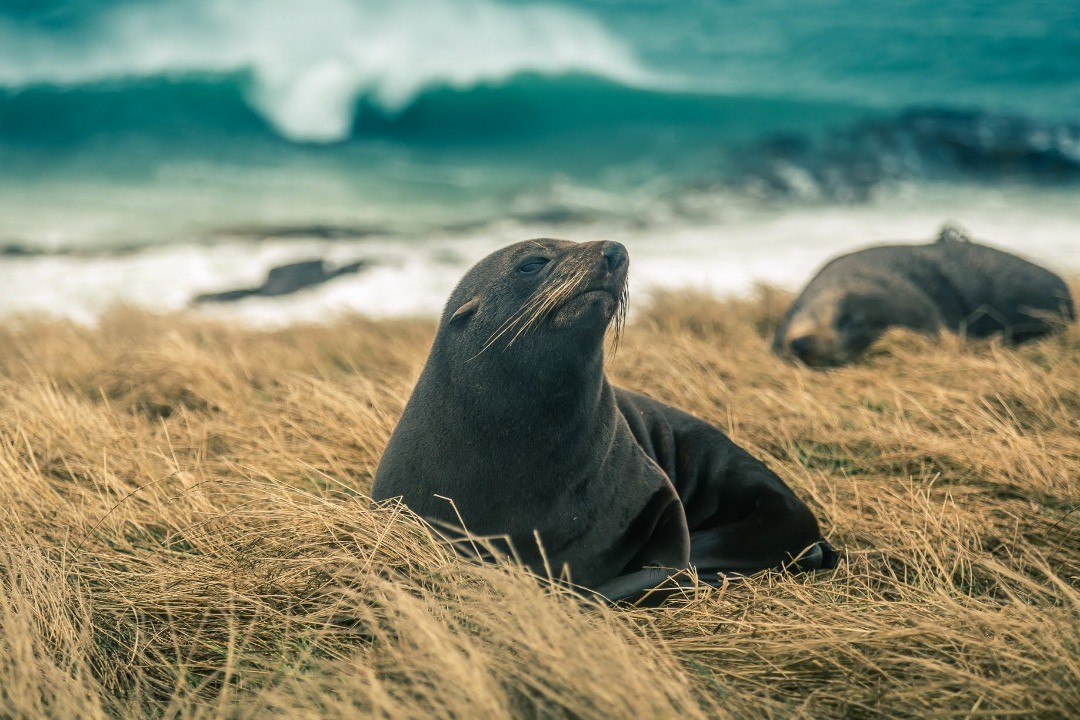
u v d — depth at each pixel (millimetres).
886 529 9609
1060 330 17703
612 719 5523
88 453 10820
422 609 6562
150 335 19891
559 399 7887
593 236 36531
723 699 6238
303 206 42688
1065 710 5992
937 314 18562
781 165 50031
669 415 10383
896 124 53812
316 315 25328
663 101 61500
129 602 7496
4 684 6160
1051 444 11219
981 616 6887
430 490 8172
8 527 8781
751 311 21156
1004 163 49688
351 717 5625
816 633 7102
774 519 9539
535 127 59469
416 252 33406
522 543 8055
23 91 55500
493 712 5527
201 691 6801
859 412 12570
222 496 9773
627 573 8469
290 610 7367
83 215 40000
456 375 8180
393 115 58562
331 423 11703
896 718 6301
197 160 50812
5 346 18609
